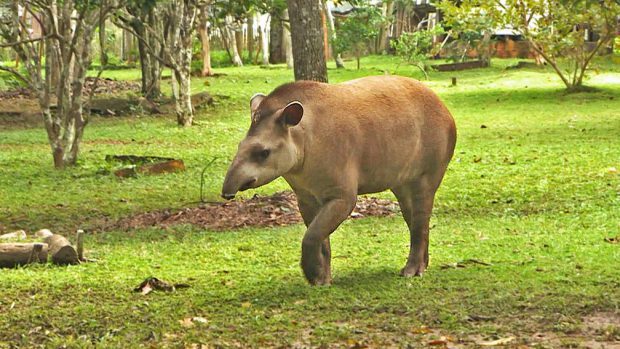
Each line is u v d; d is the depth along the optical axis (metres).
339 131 8.32
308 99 8.34
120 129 23.77
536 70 36.56
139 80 36.28
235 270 9.57
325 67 16.41
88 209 14.15
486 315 7.47
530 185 14.99
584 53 29.70
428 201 9.11
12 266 9.97
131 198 14.97
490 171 16.38
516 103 27.73
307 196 8.57
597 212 12.59
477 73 37.16
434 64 42.44
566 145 19.06
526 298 7.90
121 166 17.55
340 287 8.52
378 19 41.31
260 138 8.02
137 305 8.03
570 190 14.38
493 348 6.56
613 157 17.23
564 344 6.60
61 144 17.97
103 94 28.56
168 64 24.12
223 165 18.19
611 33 28.83
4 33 18.47
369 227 12.04
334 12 52.72
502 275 8.88
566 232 11.32
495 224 12.01
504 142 19.95
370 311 7.67
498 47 45.41
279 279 8.98
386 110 8.66
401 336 6.94
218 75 37.22
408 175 8.96
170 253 10.59
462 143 20.05
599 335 6.87
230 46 51.06
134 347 6.76
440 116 9.09
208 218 12.91
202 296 8.32
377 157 8.55
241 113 26.91
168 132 23.08
